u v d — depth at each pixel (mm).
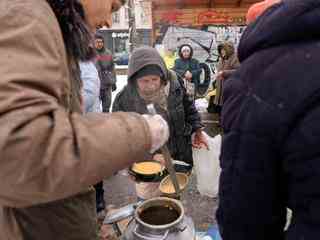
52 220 857
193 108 2486
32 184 546
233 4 7543
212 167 2602
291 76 695
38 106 539
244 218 816
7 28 551
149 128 647
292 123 688
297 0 722
